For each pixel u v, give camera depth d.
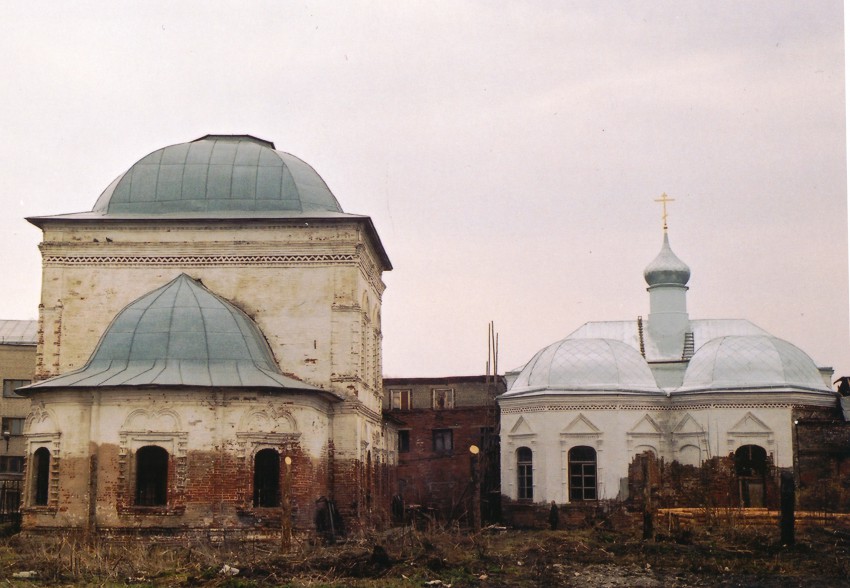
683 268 63.09
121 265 47.78
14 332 79.25
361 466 48.25
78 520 41.00
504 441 55.91
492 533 50.09
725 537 41.25
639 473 53.12
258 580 31.69
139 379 41.59
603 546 39.84
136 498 41.28
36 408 42.56
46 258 47.84
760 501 52.00
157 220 47.66
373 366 54.25
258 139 52.75
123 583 31.50
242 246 47.72
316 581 31.84
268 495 42.53
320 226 47.66
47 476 42.56
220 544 39.34
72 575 32.41
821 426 48.09
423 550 36.66
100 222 47.78
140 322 43.78
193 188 48.88
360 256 48.12
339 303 47.28
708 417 52.91
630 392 53.62
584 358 54.84
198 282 47.59
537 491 53.81
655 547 38.88
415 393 71.69
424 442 69.81
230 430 41.62
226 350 43.31
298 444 42.69
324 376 46.94
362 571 33.28
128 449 41.12
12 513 52.91
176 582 31.55
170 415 41.28
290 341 47.19
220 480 41.22
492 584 32.09
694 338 63.28
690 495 53.06
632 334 64.19
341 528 45.25
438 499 69.12
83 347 47.28
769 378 52.72
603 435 53.16
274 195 48.88
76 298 47.62
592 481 53.25
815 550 38.03
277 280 47.59
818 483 47.88
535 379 55.41
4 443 74.81
